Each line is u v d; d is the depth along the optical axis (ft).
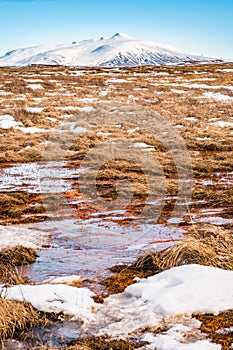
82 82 129.08
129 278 17.99
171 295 15.39
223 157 48.67
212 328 13.65
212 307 14.67
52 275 18.69
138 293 16.21
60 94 105.81
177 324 13.94
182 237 23.61
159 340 13.05
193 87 124.47
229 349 12.48
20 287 16.26
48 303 15.31
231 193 32.60
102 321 14.40
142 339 13.25
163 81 137.39
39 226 25.96
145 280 17.35
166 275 17.15
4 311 14.21
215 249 19.69
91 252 21.56
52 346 13.12
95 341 13.21
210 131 65.77
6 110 79.36
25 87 113.91
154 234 24.41
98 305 15.51
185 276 16.65
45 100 94.94
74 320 14.56
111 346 12.90
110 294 16.57
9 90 108.17
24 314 14.43
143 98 101.81
